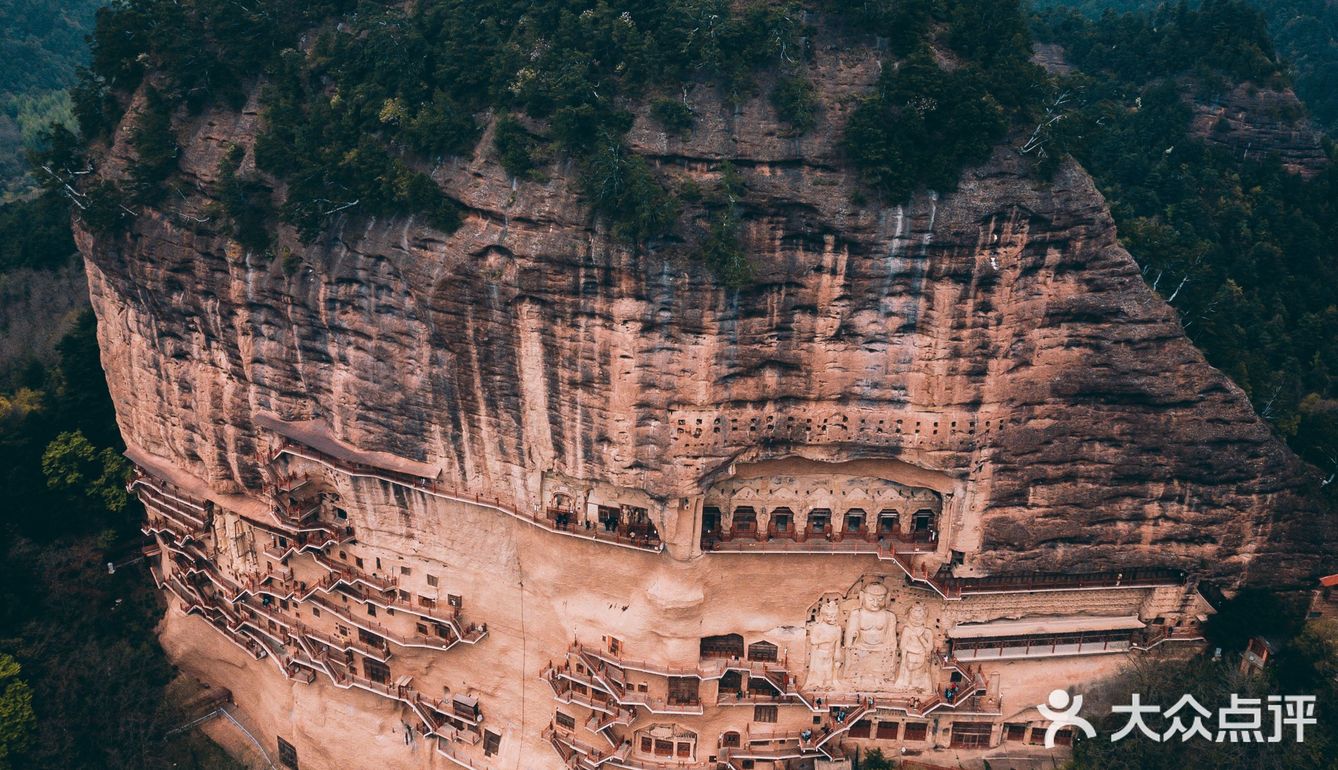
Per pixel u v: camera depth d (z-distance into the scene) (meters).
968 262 50.66
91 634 77.25
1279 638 58.50
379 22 59.06
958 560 56.94
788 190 50.72
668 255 50.72
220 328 62.91
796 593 58.53
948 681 60.53
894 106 51.81
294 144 59.28
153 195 63.09
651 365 52.25
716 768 61.62
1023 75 53.28
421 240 54.34
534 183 52.75
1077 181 51.12
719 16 52.84
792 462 55.88
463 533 60.75
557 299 52.03
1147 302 52.78
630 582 57.94
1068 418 53.97
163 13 64.62
